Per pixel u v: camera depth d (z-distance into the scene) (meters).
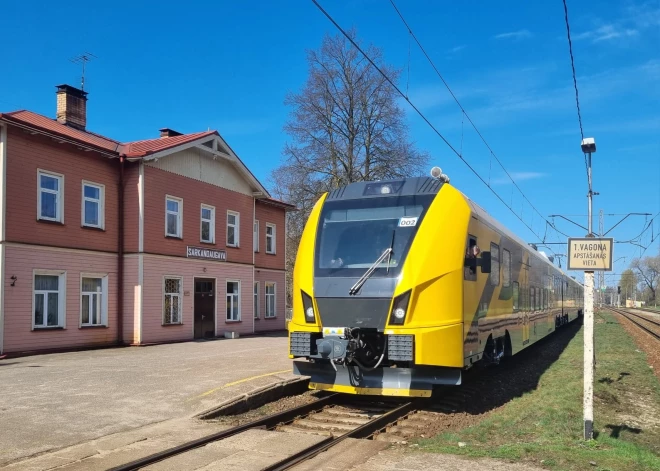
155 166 21.48
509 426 8.52
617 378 13.77
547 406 9.91
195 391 10.03
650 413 10.23
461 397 10.84
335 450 7.01
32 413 8.49
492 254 11.64
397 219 9.73
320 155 35.53
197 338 23.33
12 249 16.98
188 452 6.64
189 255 23.00
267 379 10.89
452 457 6.68
